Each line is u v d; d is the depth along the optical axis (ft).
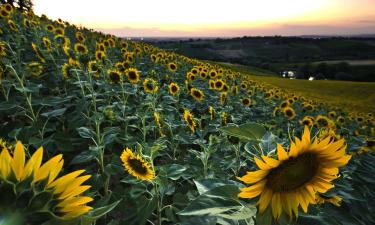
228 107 31.45
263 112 43.39
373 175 20.07
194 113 31.73
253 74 282.77
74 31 63.46
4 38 34.86
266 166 4.43
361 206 17.51
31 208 2.55
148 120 22.41
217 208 4.69
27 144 13.46
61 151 16.40
